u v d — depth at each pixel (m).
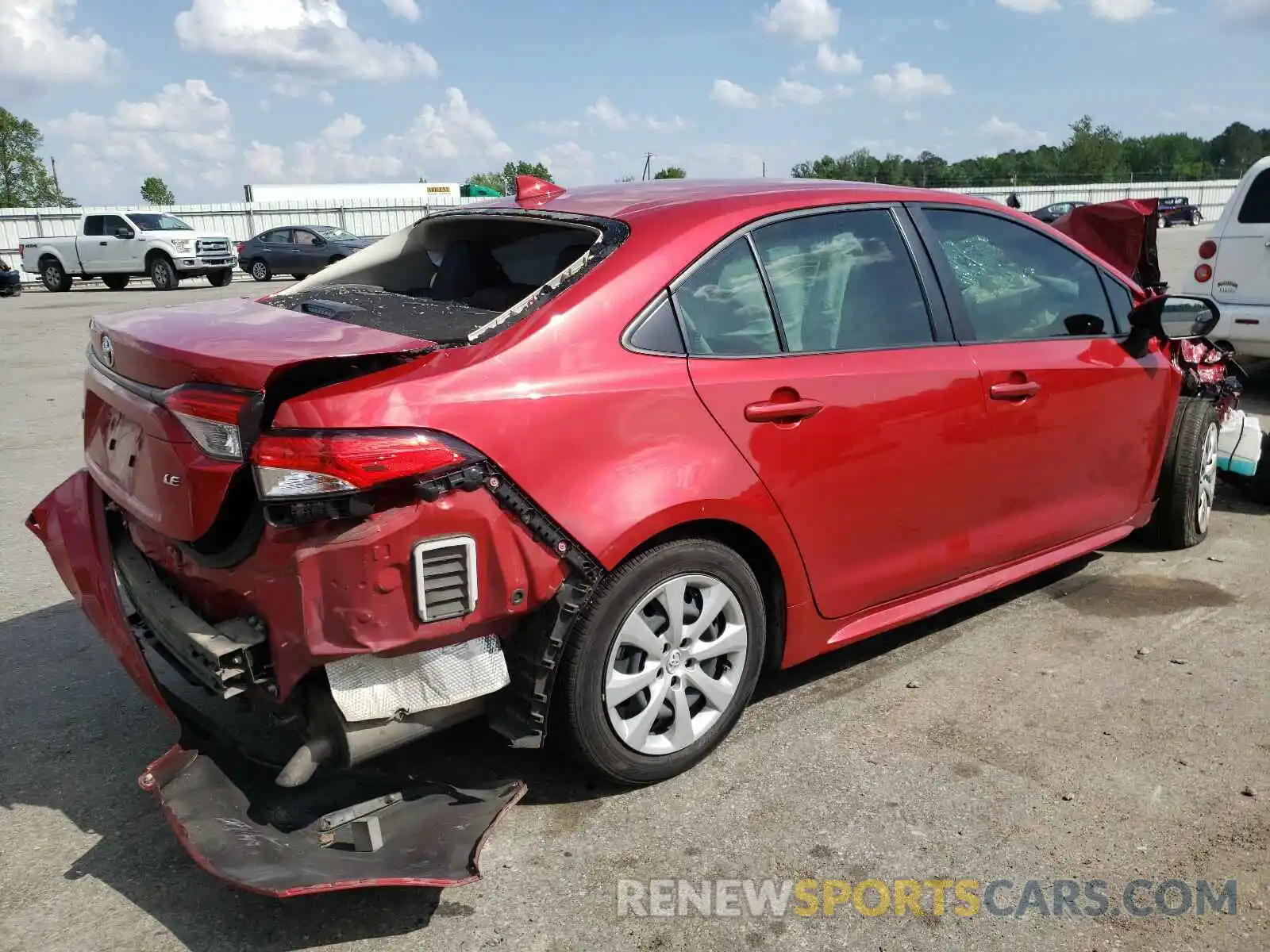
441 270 3.40
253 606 2.42
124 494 2.79
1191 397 4.76
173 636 2.60
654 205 3.11
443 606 2.39
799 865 2.60
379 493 2.29
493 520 2.42
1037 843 2.68
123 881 2.56
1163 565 4.68
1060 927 2.38
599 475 2.59
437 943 2.33
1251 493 5.62
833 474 3.11
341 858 2.35
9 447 7.34
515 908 2.45
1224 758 3.07
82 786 3.00
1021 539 3.84
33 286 28.33
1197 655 3.77
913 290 3.45
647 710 2.83
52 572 4.75
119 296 22.84
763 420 2.92
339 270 3.72
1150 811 2.81
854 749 3.13
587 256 2.82
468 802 2.57
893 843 2.69
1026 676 3.61
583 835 2.73
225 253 25.80
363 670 2.39
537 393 2.52
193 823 2.37
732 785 2.95
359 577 2.29
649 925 2.39
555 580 2.53
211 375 2.38
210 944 2.34
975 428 3.50
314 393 2.30
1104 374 3.98
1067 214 6.16
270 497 2.25
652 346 2.77
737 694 3.05
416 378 2.38
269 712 2.62
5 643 3.98
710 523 2.87
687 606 2.89
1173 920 2.39
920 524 3.42
